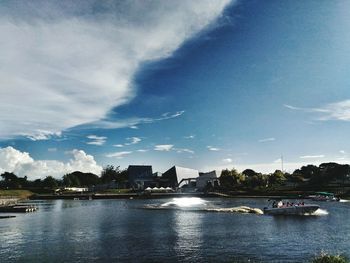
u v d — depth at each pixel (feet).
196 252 133.69
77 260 124.77
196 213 282.97
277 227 195.62
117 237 168.76
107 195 581.94
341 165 630.33
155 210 321.32
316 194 479.41
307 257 124.47
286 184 651.66
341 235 167.53
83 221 237.86
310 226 198.70
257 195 536.01
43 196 602.03
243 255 128.06
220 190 639.35
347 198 456.45
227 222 219.82
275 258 123.13
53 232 188.03
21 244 154.30
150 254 131.64
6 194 597.52
